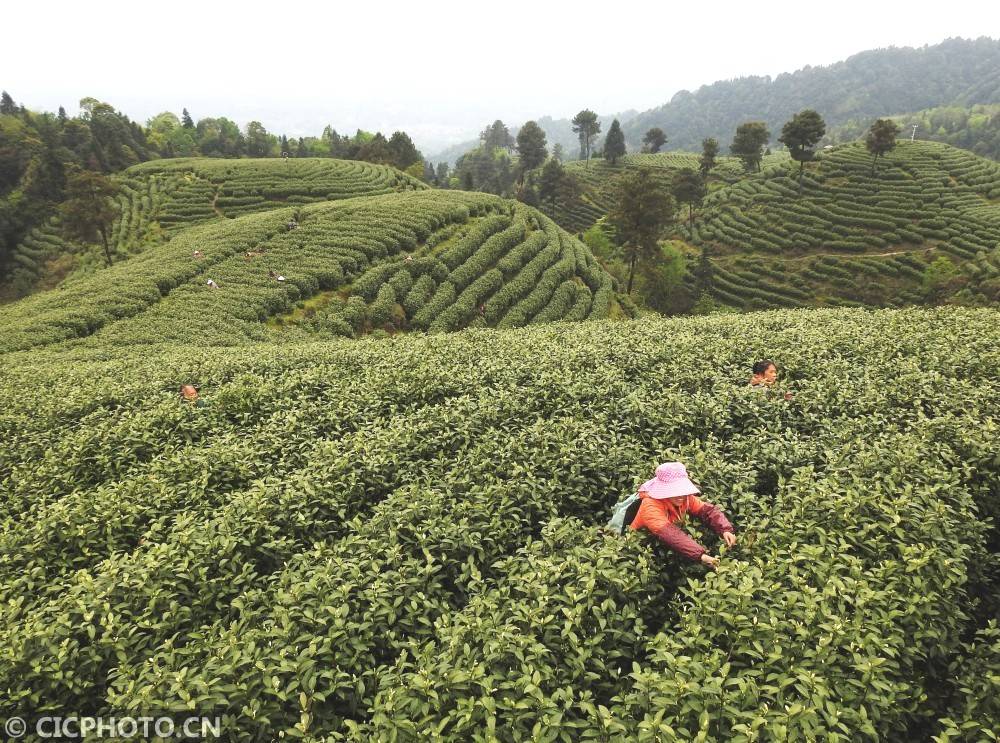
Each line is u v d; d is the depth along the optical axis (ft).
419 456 34.04
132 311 140.77
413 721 16.40
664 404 35.40
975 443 26.21
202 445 41.65
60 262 277.44
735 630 17.62
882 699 15.53
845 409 34.01
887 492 22.97
